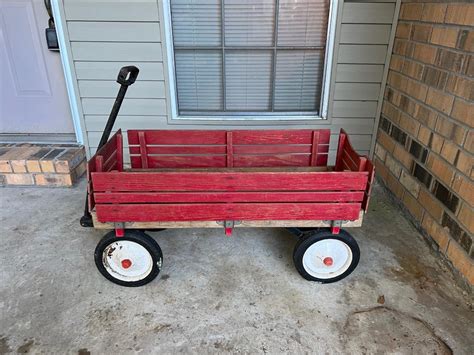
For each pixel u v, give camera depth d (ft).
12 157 9.41
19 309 5.98
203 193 5.78
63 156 9.56
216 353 5.26
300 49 9.25
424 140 7.52
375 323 5.73
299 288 6.41
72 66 9.24
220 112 9.94
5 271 6.77
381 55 9.11
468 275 6.20
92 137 10.07
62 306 6.04
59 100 10.37
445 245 6.82
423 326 5.68
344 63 9.21
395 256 7.18
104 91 9.52
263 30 9.05
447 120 6.70
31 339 5.48
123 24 8.80
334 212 5.98
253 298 6.19
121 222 5.97
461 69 6.27
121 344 5.40
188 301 6.14
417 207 7.84
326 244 6.27
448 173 6.69
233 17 8.90
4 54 9.80
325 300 6.16
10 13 9.39
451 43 6.55
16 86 10.18
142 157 7.48
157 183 5.66
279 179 5.70
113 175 5.56
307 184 5.75
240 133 7.36
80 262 7.02
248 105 9.92
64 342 5.43
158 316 5.86
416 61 7.83
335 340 5.46
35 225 8.07
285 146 7.48
